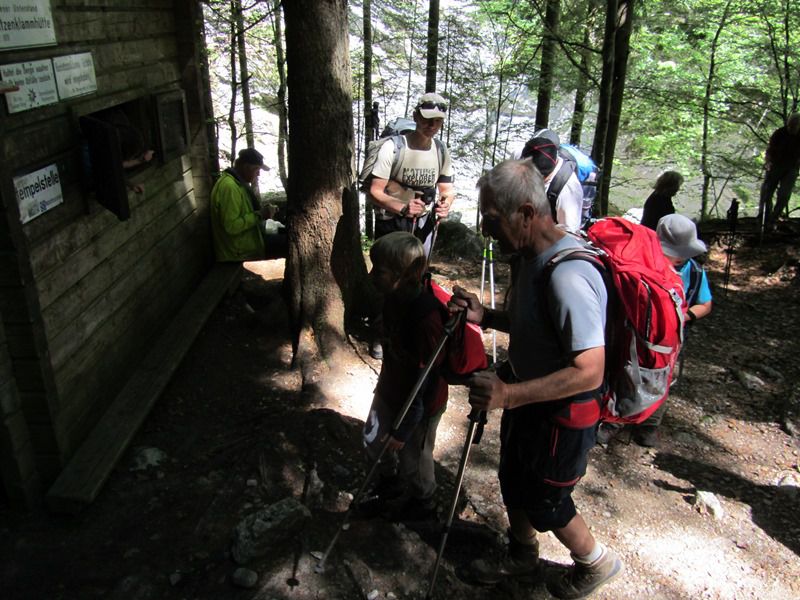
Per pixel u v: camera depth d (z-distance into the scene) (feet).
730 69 39.37
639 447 12.83
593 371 6.51
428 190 14.11
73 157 10.62
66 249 10.48
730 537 10.48
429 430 9.21
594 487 11.59
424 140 13.83
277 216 19.90
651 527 10.64
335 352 14.17
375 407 9.45
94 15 11.68
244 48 36.70
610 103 27.09
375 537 9.66
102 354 11.84
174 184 16.17
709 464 12.41
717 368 16.16
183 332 14.62
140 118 14.12
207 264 18.58
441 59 34.86
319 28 12.98
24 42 9.11
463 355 8.38
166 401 12.84
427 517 10.14
